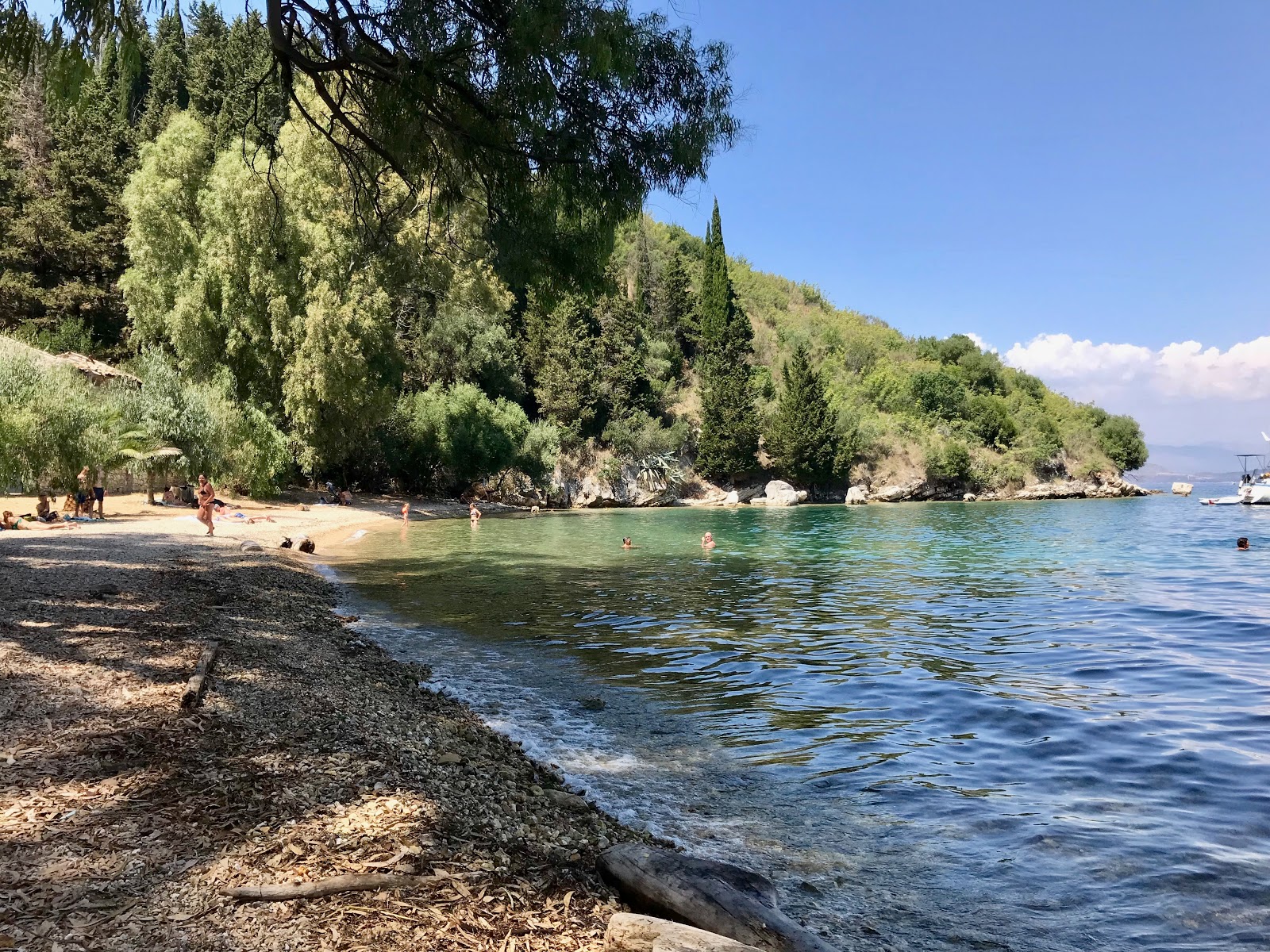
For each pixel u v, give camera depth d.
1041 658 12.09
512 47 8.35
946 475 75.56
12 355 29.25
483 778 6.59
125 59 8.95
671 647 12.90
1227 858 5.53
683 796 6.77
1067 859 5.56
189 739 6.08
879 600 18.00
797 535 36.84
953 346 99.88
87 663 7.96
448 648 12.60
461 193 10.59
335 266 38.97
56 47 8.49
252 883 4.07
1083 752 7.85
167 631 9.94
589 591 19.00
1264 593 19.17
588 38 8.12
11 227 48.53
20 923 3.51
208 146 41.38
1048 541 33.56
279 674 8.78
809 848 5.77
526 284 10.62
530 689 10.30
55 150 52.81
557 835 5.55
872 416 80.12
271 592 15.43
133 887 3.92
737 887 4.60
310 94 23.42
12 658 7.81
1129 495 85.69
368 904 4.04
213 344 38.72
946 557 27.42
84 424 28.45
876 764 7.57
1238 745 7.99
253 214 36.69
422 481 55.34
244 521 29.91
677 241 115.38
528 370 70.44
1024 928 4.69
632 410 70.38
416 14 8.27
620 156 9.43
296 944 3.60
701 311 87.62
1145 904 4.95
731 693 10.15
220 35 70.19
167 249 38.78
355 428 42.28
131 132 55.75
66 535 21.05
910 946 4.47
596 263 10.34
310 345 37.38
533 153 9.44
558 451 61.25
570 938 4.09
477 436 53.50
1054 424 87.38
